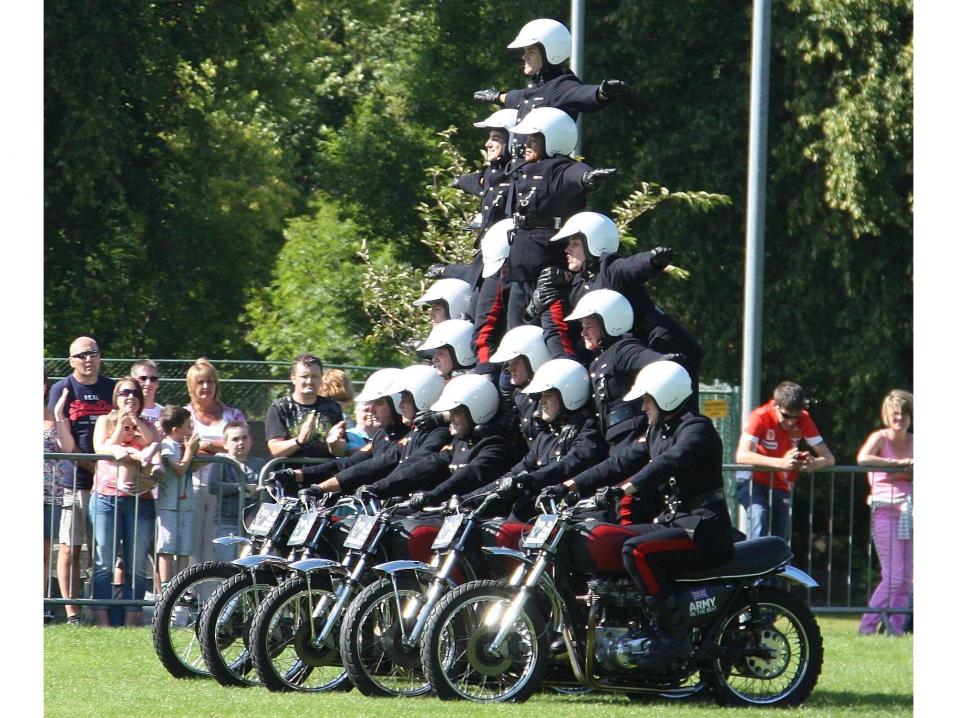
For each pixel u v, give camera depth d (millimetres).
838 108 82188
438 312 43344
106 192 90688
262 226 111938
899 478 47375
